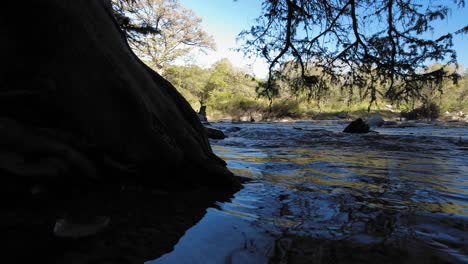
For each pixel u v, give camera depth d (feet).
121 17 44.60
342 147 21.48
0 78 4.84
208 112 131.85
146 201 5.64
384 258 3.63
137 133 6.15
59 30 5.34
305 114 111.96
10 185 4.69
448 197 6.98
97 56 5.84
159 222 4.57
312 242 4.09
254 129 39.86
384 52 21.95
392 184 8.54
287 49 22.88
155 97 7.12
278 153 17.30
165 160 6.56
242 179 8.91
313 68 24.62
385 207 6.02
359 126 37.17
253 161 13.53
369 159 14.73
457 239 4.29
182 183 7.07
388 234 4.47
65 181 5.37
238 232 4.38
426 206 6.13
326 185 8.30
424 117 91.56
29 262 3.05
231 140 27.30
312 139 28.04
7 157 4.68
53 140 5.20
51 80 5.16
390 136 30.04
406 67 21.30
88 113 5.55
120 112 5.95
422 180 9.23
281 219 5.13
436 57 19.75
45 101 5.09
